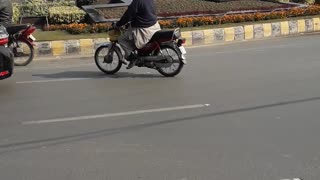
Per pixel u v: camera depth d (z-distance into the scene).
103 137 6.31
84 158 5.59
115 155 5.66
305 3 22.34
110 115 7.33
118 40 10.62
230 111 7.38
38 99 8.55
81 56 14.16
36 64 12.88
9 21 13.76
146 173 5.12
